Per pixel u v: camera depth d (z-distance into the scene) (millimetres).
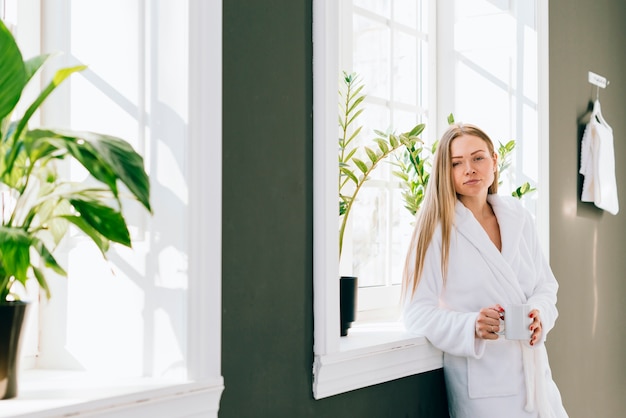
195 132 1274
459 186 1975
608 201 3043
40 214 1122
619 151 3449
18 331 1109
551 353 2721
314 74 1580
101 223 1034
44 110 1395
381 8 2354
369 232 2285
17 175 1085
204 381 1277
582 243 3031
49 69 1389
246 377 1401
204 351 1287
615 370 3373
